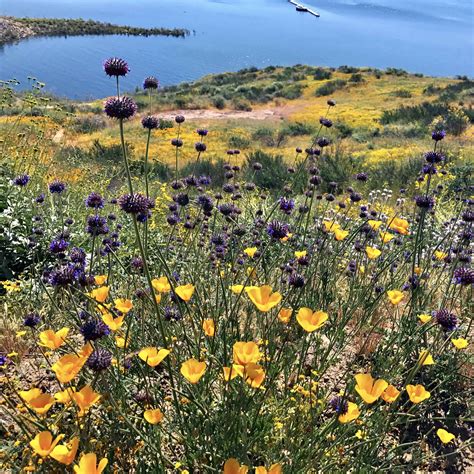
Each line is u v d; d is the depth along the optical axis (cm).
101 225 309
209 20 17088
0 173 602
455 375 313
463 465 270
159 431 215
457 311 390
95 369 188
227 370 197
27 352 327
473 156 1427
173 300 282
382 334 355
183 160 1961
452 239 493
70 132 2311
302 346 273
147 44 10944
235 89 5406
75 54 8675
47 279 387
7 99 896
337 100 4606
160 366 298
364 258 450
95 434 222
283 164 1373
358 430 242
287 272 357
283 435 229
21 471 196
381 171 1356
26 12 15175
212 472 206
